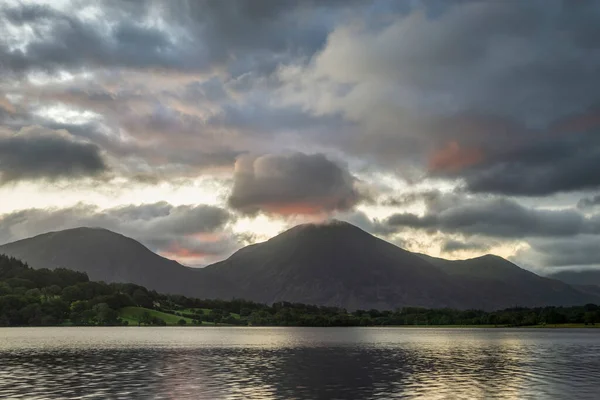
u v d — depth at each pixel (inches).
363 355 5068.9
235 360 4365.2
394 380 3075.8
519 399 2415.1
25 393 2512.3
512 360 4498.0
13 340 7495.1
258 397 2434.8
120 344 6614.2
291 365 3978.8
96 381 2938.0
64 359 4335.6
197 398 2381.9
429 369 3727.9
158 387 2711.6
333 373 3415.4
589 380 3093.0
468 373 3459.6
